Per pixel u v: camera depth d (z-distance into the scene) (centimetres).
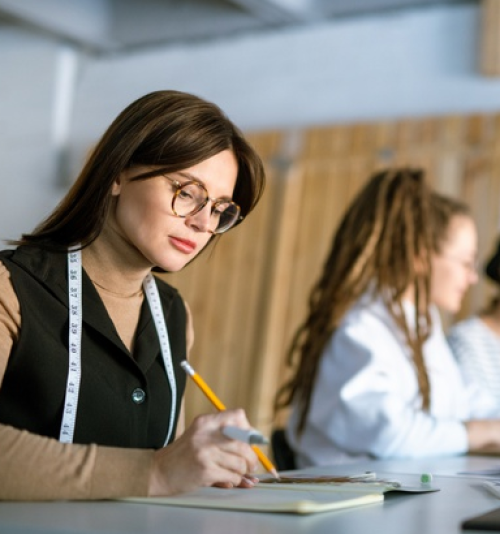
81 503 132
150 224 163
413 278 276
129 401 167
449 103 554
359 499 140
